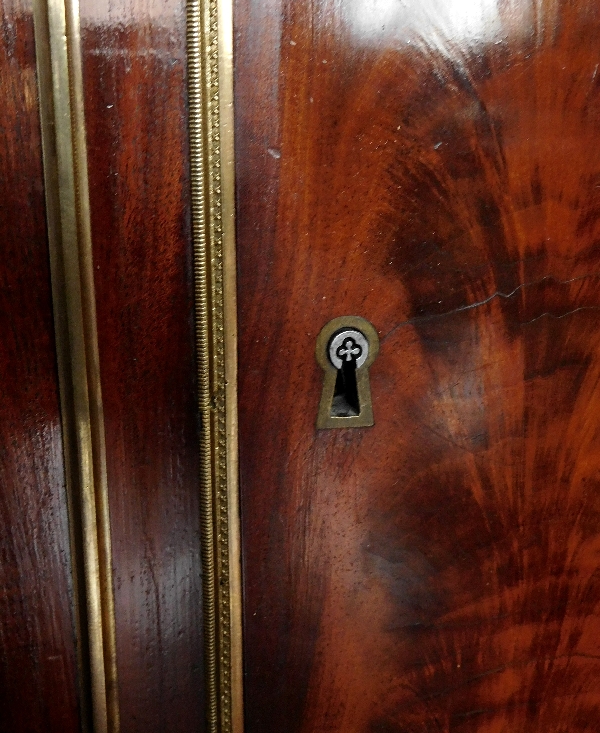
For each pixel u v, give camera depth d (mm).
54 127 671
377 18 693
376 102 710
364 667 836
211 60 677
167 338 736
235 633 797
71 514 753
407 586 820
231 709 815
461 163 731
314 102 704
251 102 696
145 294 724
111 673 788
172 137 696
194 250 714
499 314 769
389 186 729
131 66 677
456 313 764
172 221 713
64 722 803
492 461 802
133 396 741
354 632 826
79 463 734
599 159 747
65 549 764
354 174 723
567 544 833
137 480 758
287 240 729
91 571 756
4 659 776
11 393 723
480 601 834
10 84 666
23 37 661
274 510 785
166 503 770
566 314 778
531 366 784
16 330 712
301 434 771
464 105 718
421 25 698
